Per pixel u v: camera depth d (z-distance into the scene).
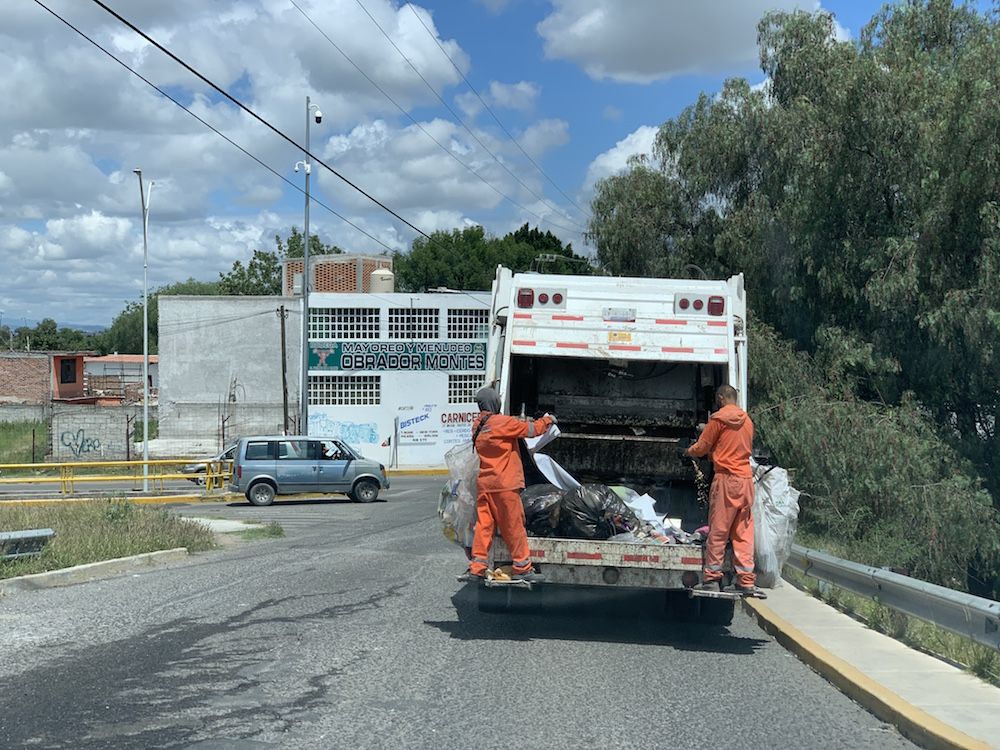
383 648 8.35
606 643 8.98
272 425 48.44
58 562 12.11
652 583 8.69
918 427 19.06
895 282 18.89
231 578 12.02
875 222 20.95
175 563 13.53
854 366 20.50
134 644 8.25
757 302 23.56
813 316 21.83
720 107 26.92
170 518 16.70
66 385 68.69
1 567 11.34
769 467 9.02
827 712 6.83
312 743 5.77
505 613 9.99
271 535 18.00
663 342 9.93
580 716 6.54
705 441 8.70
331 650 8.18
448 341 49.34
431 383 49.22
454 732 6.08
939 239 19.23
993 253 18.25
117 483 38.75
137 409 48.78
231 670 7.43
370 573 12.70
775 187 22.55
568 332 9.95
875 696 6.79
